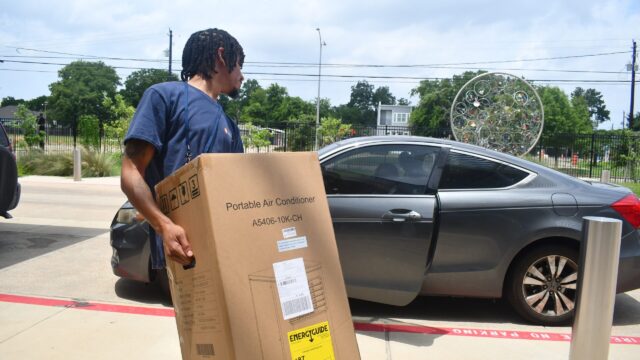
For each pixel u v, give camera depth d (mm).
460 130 16359
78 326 4137
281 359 1816
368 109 129875
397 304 4309
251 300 1792
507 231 4301
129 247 4781
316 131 27812
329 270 1975
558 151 24094
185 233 1921
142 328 4121
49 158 18172
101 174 18047
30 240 7305
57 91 80562
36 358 3531
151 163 2139
